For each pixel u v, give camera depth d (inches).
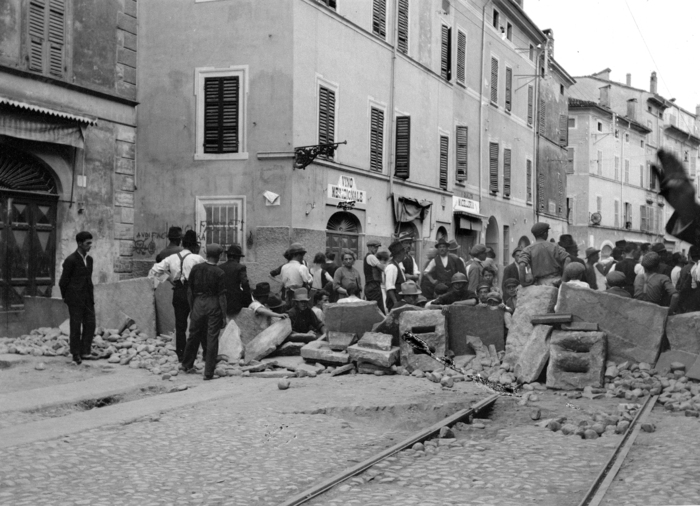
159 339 581.6
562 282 474.9
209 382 450.6
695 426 332.5
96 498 223.0
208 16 851.4
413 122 1128.2
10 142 621.0
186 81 857.5
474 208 1381.6
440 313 483.5
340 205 916.0
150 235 866.1
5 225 624.7
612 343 447.5
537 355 444.5
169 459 270.4
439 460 274.5
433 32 1200.8
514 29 1611.7
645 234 2770.7
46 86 655.1
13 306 629.9
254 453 280.2
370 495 229.3
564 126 2036.2
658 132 2815.0
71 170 679.7
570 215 2347.4
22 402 382.0
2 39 622.8
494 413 374.3
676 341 442.0
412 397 391.5
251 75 837.8
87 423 328.2
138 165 872.3
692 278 521.3
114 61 727.7
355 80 960.9
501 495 229.3
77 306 502.3
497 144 1496.1
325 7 885.8
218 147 846.5
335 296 630.5
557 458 276.7
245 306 557.3
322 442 300.2
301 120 843.4
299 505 217.5
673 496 222.2
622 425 327.6
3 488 232.7
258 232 828.6
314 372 465.4
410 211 1105.4
